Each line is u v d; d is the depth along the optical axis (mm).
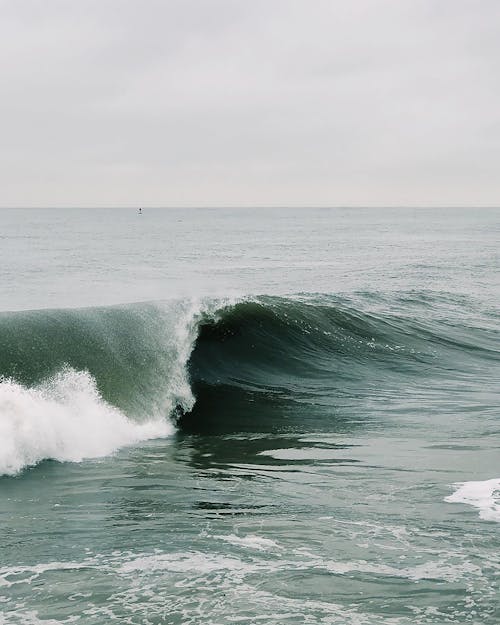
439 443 10977
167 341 15227
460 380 16172
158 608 5613
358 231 112812
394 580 6055
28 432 10070
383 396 14617
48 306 26641
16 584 6035
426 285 34438
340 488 8688
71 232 106938
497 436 11367
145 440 11461
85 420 11320
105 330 14180
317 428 12164
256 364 16266
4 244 70688
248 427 12312
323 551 6664
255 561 6457
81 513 7816
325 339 18266
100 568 6340
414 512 7734
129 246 68312
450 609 5562
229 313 17641
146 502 8188
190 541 6945
